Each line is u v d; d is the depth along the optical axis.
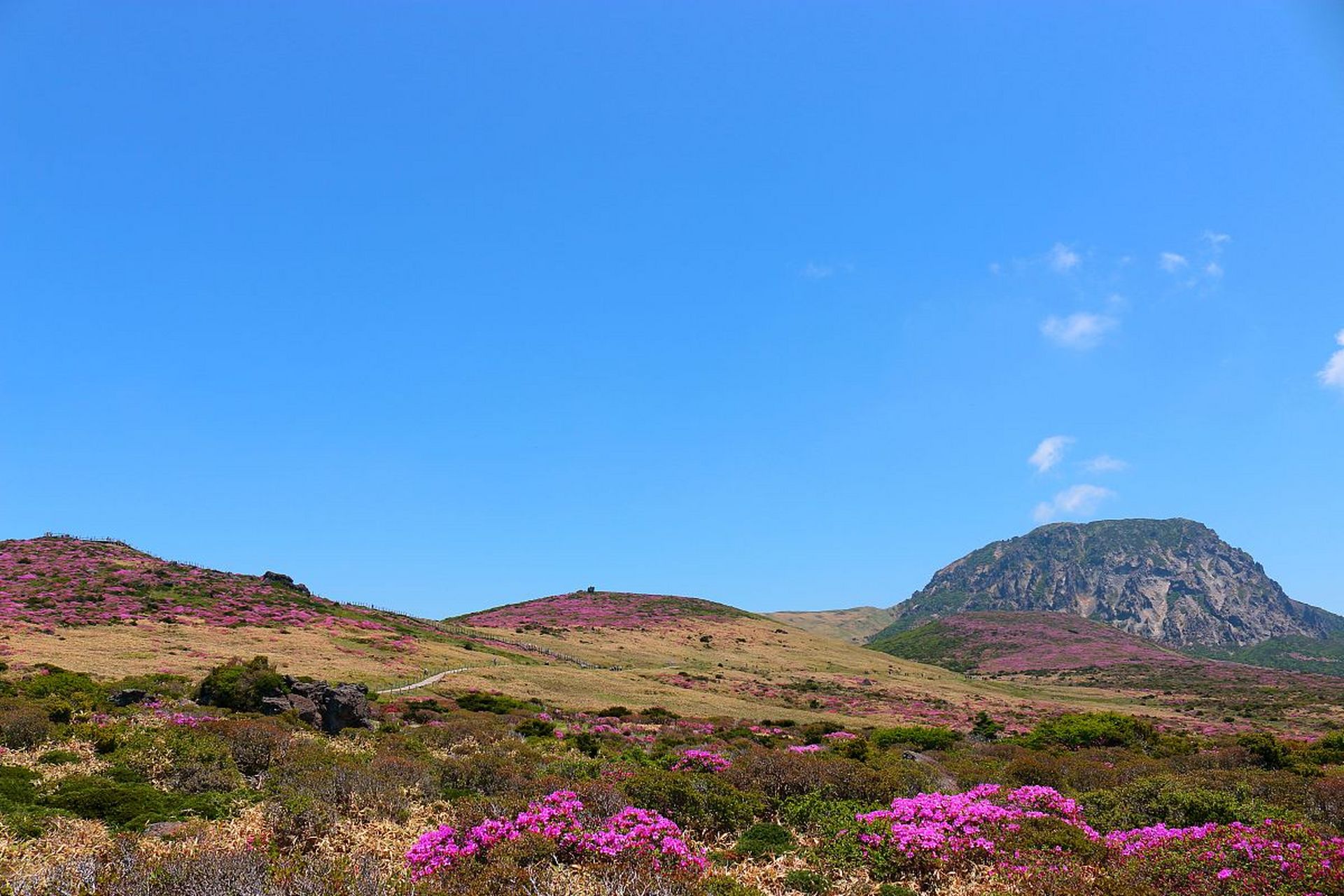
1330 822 18.50
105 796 17.50
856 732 51.31
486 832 14.78
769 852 15.82
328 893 11.58
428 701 51.41
